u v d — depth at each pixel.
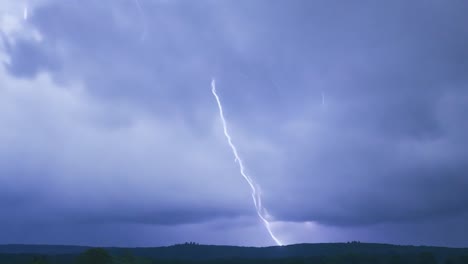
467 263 66.94
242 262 63.06
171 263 59.38
